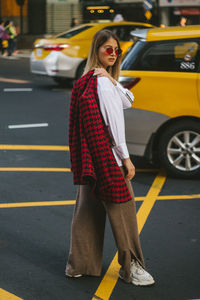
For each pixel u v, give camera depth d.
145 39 7.31
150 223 5.63
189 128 7.11
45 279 4.30
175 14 29.31
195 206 6.19
